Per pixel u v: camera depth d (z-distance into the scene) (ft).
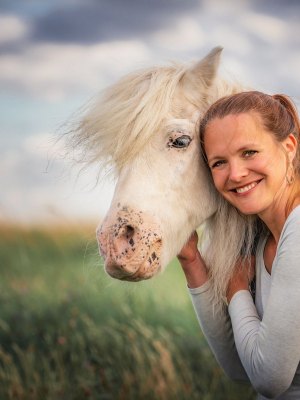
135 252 5.70
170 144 6.15
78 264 17.42
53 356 11.75
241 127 5.51
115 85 6.34
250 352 5.66
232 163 5.56
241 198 5.65
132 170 6.05
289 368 5.42
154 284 14.66
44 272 16.89
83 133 6.30
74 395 10.95
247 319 5.92
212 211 6.48
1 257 17.89
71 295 14.15
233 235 6.42
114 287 14.37
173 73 6.37
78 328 13.00
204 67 6.40
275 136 5.59
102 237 5.78
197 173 6.25
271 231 5.86
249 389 11.12
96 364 11.85
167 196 6.08
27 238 18.56
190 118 6.25
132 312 13.23
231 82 6.75
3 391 11.07
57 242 18.33
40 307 14.17
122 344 11.91
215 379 11.27
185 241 6.36
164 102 6.15
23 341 12.66
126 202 5.88
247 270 6.37
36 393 10.87
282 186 5.70
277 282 5.39
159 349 11.19
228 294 6.36
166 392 10.73
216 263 6.48
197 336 12.53
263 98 5.68
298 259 5.27
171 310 13.66
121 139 6.00
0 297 14.71
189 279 6.58
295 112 6.00
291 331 5.29
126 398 10.78
